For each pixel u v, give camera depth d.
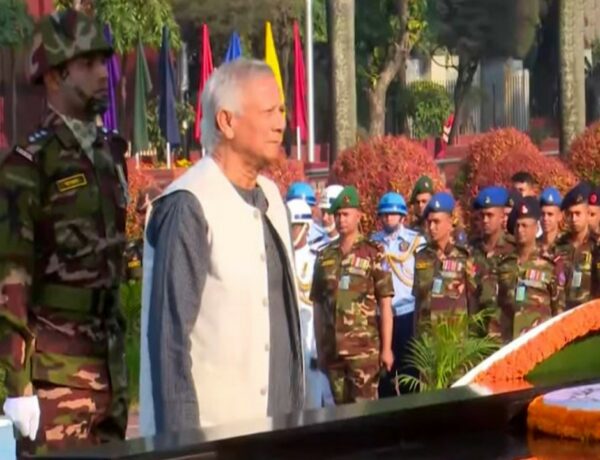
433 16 61.31
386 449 4.37
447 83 65.19
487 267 12.77
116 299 6.60
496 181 25.28
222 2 55.41
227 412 5.67
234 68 5.86
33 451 6.07
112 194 6.55
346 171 23.47
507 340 12.59
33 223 6.35
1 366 6.24
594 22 68.12
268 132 5.82
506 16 60.88
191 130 45.50
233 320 5.70
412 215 17.08
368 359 12.34
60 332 6.40
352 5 32.06
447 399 4.69
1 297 6.23
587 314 5.57
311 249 14.27
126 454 3.82
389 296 12.41
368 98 54.31
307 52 39.28
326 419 4.34
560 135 37.50
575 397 4.69
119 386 6.58
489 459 4.24
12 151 6.37
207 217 5.70
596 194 13.55
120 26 42.62
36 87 6.87
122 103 36.53
